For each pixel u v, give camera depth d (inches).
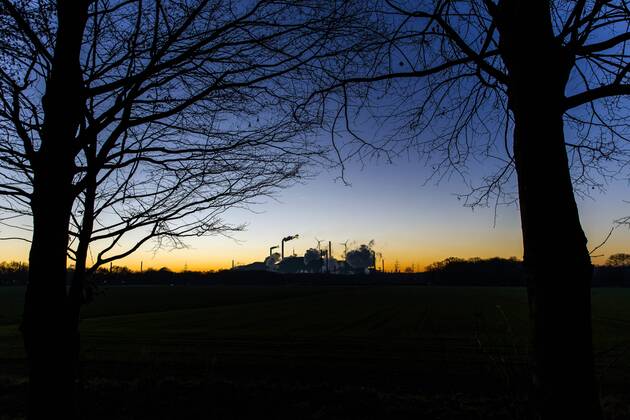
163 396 441.1
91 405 390.0
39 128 167.3
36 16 165.5
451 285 5767.7
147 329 1502.2
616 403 451.8
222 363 797.2
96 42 181.3
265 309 2391.7
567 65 144.4
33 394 137.5
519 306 2415.1
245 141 190.7
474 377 658.2
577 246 132.6
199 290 4537.4
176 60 155.7
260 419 397.7
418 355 891.4
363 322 1696.6
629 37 138.0
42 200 144.1
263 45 165.6
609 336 1194.6
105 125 157.3
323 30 163.2
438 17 161.0
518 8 143.3
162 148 182.9
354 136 196.1
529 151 138.1
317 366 770.2
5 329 1528.1
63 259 145.9
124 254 194.2
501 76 158.4
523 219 139.4
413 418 412.5
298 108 187.0
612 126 198.4
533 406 132.1
